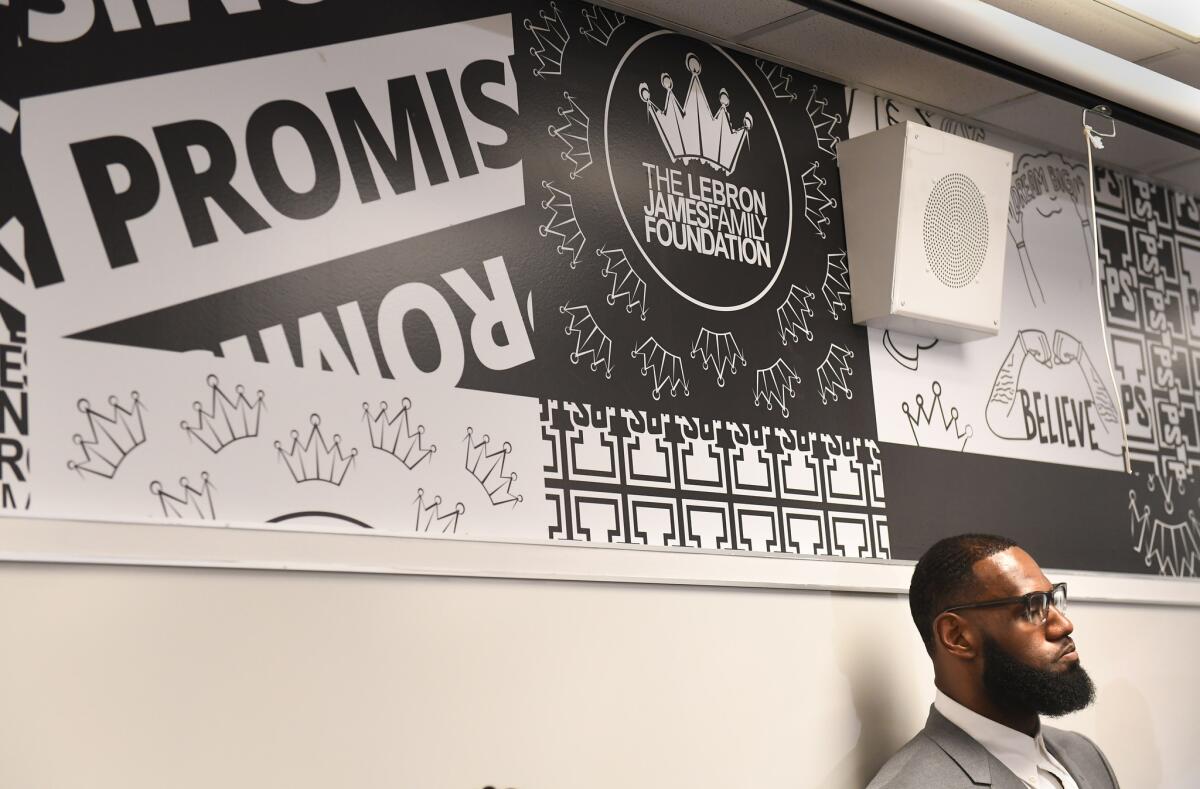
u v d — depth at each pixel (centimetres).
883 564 325
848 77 352
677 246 307
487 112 280
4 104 217
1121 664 383
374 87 263
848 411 332
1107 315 418
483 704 250
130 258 226
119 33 232
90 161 225
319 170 252
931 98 369
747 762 289
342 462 243
